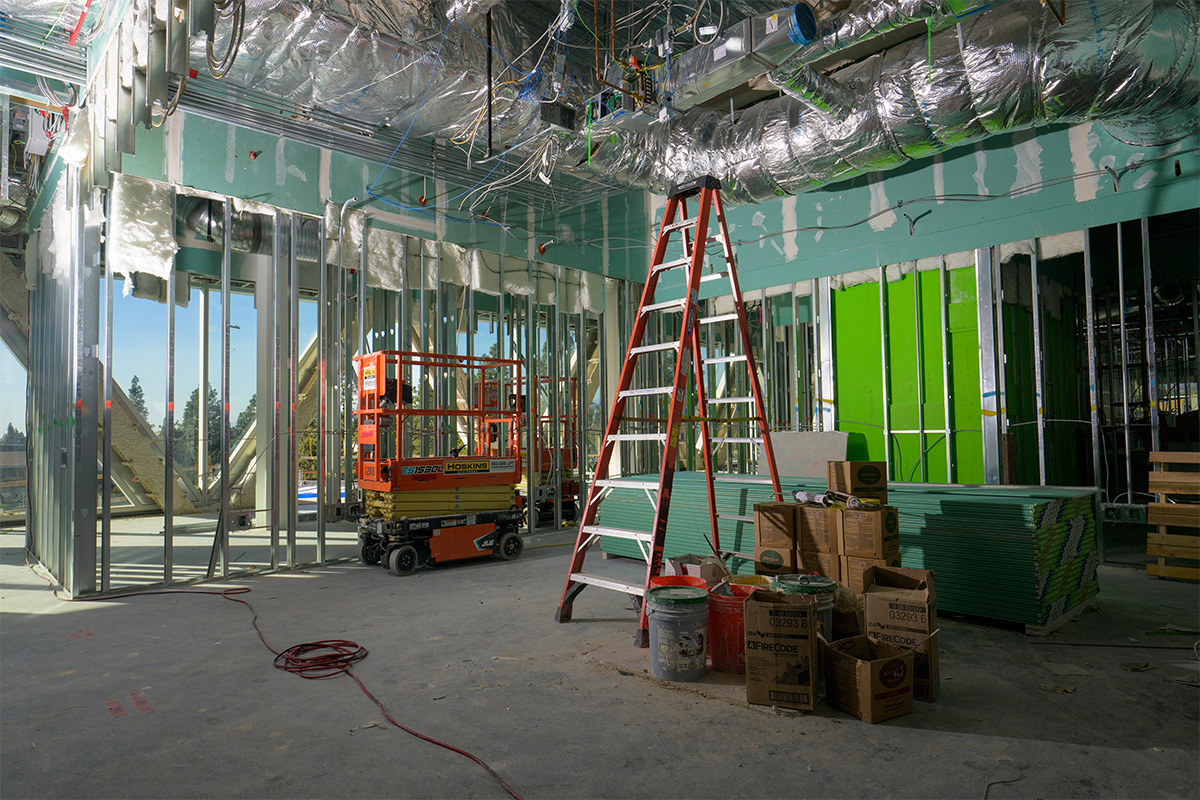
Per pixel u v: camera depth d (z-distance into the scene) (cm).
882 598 305
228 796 219
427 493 591
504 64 550
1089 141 593
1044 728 262
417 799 216
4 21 470
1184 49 454
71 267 525
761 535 418
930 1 429
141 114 423
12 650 371
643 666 335
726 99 736
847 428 754
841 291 762
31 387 704
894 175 713
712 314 903
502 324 789
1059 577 400
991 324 645
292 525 595
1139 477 962
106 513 509
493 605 459
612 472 910
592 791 219
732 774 229
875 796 214
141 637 393
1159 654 347
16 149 641
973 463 661
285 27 454
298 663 343
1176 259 931
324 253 640
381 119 588
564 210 859
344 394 712
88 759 245
